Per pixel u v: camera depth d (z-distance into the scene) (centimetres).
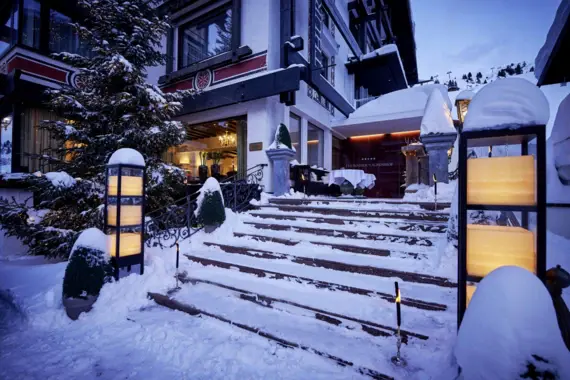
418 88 1180
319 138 1206
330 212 531
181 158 1518
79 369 245
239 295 350
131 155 394
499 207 185
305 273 360
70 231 497
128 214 393
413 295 287
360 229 447
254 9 856
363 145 1434
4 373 240
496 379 140
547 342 135
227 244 481
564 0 296
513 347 138
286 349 256
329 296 317
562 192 365
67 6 860
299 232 492
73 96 575
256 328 280
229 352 257
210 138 1472
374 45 1848
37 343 286
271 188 824
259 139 840
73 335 298
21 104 773
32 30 802
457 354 160
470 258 196
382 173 1395
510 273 155
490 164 189
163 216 561
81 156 568
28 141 782
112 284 362
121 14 581
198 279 391
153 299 367
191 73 972
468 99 613
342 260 370
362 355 232
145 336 289
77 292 330
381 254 380
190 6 980
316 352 244
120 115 593
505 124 177
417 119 1128
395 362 221
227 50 932
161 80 1035
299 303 303
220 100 866
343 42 1318
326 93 998
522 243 183
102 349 273
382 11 1498
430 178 573
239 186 688
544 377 132
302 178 902
